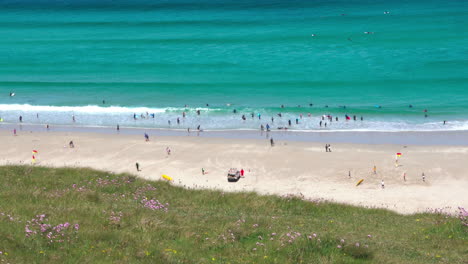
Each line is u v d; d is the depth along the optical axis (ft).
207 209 83.66
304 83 239.50
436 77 241.76
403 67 261.44
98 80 256.93
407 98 214.07
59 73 273.54
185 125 189.47
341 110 199.93
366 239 63.82
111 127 189.06
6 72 276.41
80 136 176.55
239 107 207.92
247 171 140.56
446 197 119.85
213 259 53.88
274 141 166.91
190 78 255.29
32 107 215.10
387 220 81.46
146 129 185.78
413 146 157.69
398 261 55.77
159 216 70.28
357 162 144.97
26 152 159.33
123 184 100.63
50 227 58.13
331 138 169.37
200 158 151.84
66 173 110.73
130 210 72.28
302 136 172.55
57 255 51.57
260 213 84.02
